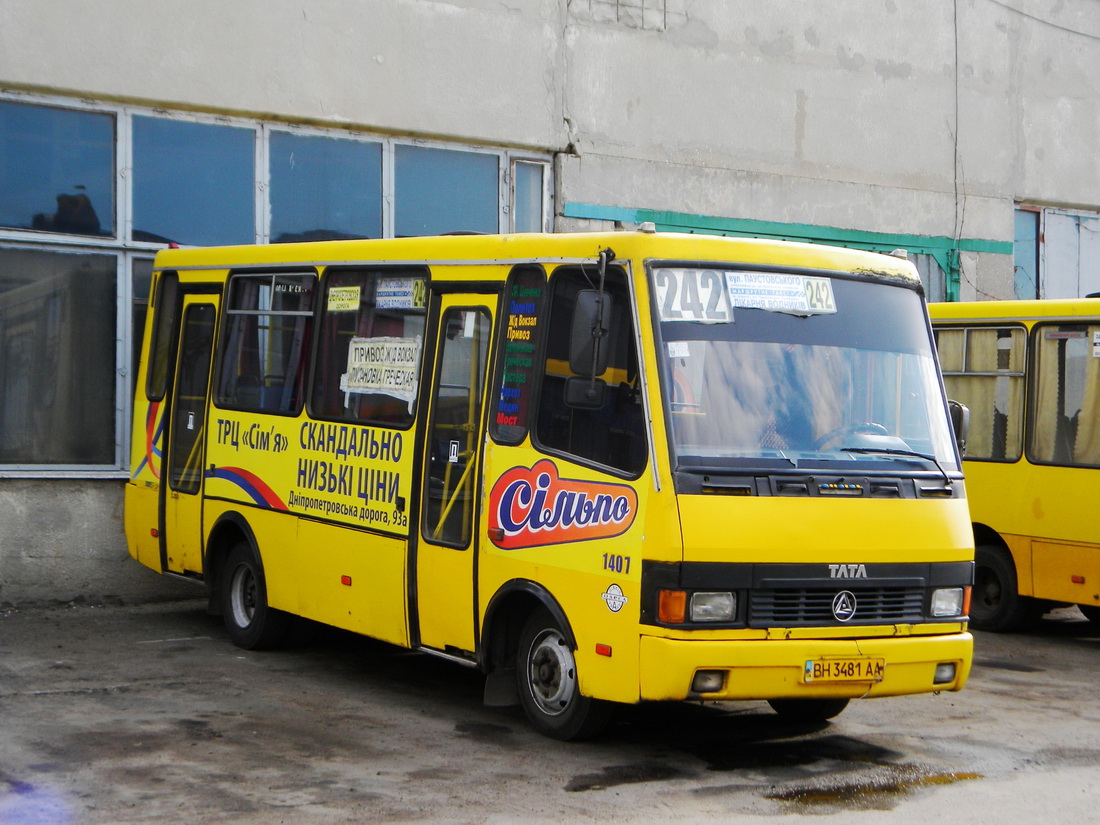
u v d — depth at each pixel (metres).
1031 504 11.46
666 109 14.91
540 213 14.20
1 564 11.50
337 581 8.88
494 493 7.65
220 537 10.31
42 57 11.45
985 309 11.95
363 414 8.79
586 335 6.87
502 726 7.86
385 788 6.48
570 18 14.23
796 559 6.79
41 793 6.25
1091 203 18.59
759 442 6.98
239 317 10.20
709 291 7.19
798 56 15.91
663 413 6.80
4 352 11.52
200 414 10.49
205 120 12.31
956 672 7.24
